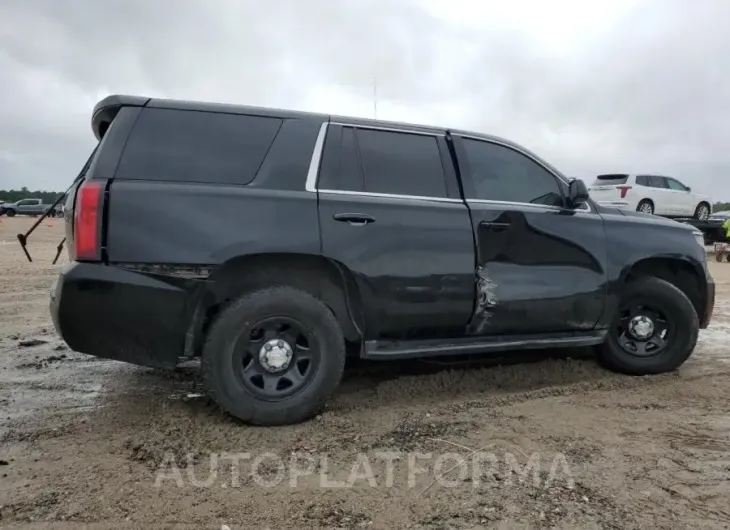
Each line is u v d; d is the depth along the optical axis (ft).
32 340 17.79
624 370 14.51
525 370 14.78
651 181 52.85
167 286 10.14
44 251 51.16
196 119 10.93
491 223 12.49
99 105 10.89
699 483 8.65
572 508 7.87
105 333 10.06
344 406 12.02
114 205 9.96
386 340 12.01
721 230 53.93
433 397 12.76
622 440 10.22
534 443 10.04
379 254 11.44
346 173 11.67
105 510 7.68
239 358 10.62
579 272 13.33
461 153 12.91
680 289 15.53
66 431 10.48
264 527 7.36
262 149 11.16
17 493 8.10
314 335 10.98
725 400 12.53
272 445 9.91
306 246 10.84
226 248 10.35
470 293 12.21
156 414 11.31
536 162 13.73
